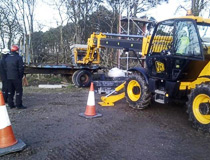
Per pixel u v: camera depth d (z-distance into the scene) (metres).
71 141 4.19
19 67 6.32
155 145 4.09
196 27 4.86
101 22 21.98
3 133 3.67
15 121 5.37
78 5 19.92
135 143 4.16
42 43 20.55
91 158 3.54
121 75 10.65
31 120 5.46
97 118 5.68
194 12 12.89
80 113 5.96
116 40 8.02
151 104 7.20
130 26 20.62
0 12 18.39
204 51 5.18
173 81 5.60
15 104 7.06
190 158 3.60
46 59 19.64
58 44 20.52
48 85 11.09
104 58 18.20
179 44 5.27
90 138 4.36
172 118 5.79
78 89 10.56
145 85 6.31
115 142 4.19
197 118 4.80
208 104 4.62
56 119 5.55
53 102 7.50
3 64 6.80
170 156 3.66
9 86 6.42
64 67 11.22
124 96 7.06
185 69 5.29
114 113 6.18
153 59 6.11
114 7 21.23
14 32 18.91
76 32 19.91
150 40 6.20
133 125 5.19
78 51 11.61
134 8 20.42
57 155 3.61
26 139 4.25
